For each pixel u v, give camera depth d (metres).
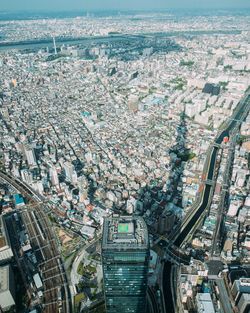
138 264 191.25
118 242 187.62
